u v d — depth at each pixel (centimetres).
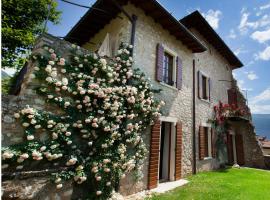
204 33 993
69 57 414
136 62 575
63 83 380
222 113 1070
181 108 750
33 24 961
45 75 365
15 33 838
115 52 573
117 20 611
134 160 507
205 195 518
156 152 583
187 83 815
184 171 727
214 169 933
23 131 329
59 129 364
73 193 379
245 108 1284
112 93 464
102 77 462
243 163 1163
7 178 298
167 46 716
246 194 553
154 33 662
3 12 850
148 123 568
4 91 1020
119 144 467
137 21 600
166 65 738
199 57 953
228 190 579
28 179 320
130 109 512
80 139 404
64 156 370
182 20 900
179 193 525
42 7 960
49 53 380
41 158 326
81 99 414
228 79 1290
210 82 1027
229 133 1144
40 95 359
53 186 349
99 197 409
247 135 1251
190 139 786
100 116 439
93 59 446
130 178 502
